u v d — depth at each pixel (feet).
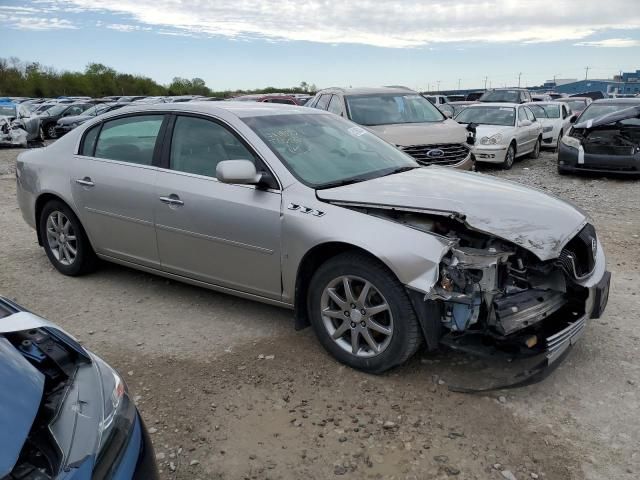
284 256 12.24
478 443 9.64
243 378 11.76
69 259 17.57
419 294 10.53
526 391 11.15
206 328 14.12
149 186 14.46
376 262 11.04
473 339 11.02
